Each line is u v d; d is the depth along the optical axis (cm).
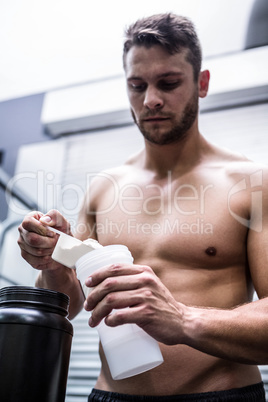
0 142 345
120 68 329
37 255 111
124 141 325
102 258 87
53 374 84
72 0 296
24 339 83
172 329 84
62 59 329
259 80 290
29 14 306
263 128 295
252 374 109
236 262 118
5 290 89
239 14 292
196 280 115
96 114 326
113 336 82
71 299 126
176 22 131
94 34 312
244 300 115
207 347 89
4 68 339
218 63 302
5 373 81
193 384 103
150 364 84
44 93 349
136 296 81
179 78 126
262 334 91
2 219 302
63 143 338
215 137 301
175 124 128
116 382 111
